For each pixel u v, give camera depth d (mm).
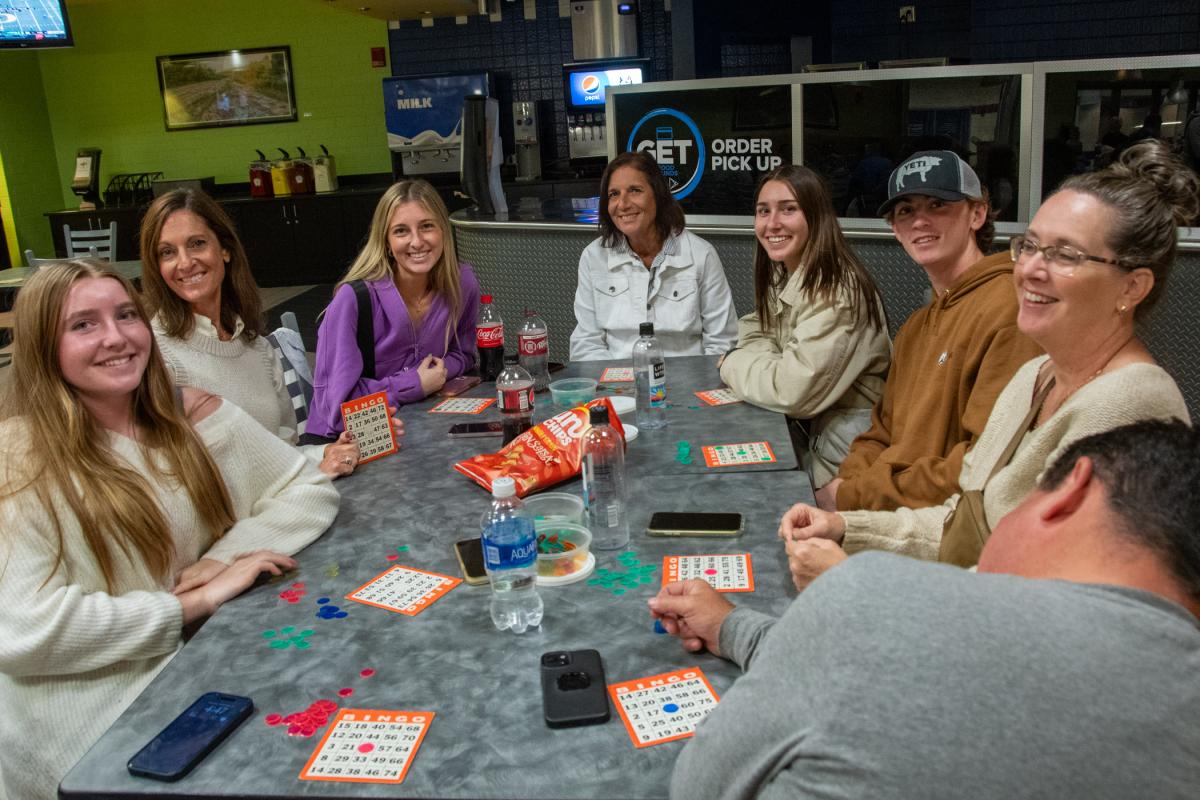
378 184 9773
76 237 6562
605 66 8477
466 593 1582
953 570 814
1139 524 780
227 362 2557
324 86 9633
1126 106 3352
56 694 1523
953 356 2062
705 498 1918
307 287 9312
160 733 1215
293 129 9797
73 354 1604
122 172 10109
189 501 1769
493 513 1545
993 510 1601
